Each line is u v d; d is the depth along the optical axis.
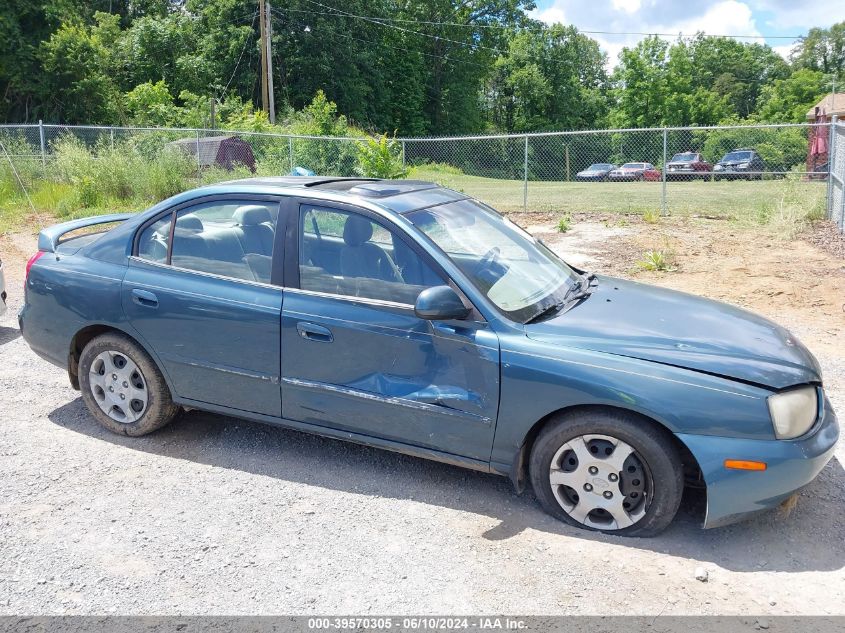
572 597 2.93
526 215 16.06
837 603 2.89
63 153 16.94
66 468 4.04
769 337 3.62
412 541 3.34
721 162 32.41
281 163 18.39
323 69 47.28
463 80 65.56
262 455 4.22
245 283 3.98
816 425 3.28
